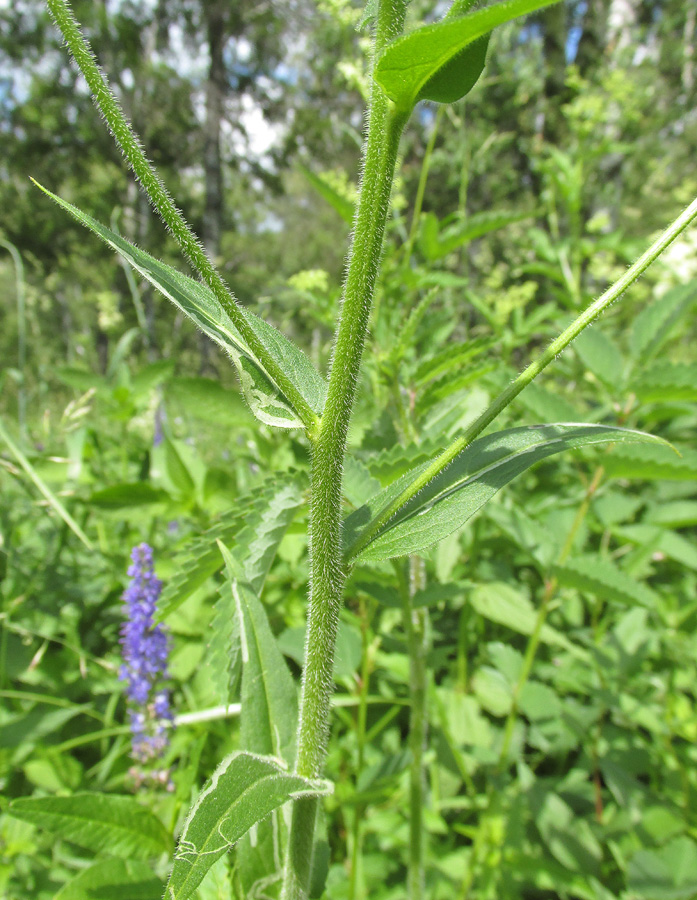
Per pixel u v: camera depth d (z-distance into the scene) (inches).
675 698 10.8
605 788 11.4
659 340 12.2
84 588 14.3
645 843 9.6
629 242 21.7
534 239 23.4
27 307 38.2
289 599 12.8
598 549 16.3
